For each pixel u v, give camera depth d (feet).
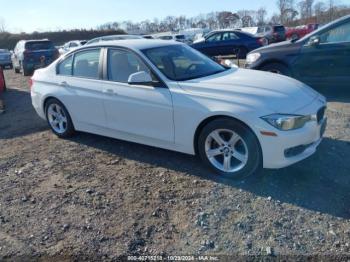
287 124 11.96
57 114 18.95
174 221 11.01
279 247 9.64
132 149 16.76
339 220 10.61
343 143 15.92
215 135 13.14
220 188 12.71
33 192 13.37
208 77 14.61
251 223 10.70
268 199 11.85
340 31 23.41
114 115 15.88
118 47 15.90
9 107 28.86
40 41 54.70
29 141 19.20
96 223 11.11
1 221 11.57
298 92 13.37
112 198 12.52
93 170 14.89
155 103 14.23
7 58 80.12
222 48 61.57
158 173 14.17
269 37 83.10
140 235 10.44
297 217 10.85
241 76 14.67
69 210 11.94
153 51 15.53
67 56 18.12
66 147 17.76
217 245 9.87
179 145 14.15
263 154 12.22
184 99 13.51
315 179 12.95
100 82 16.26
